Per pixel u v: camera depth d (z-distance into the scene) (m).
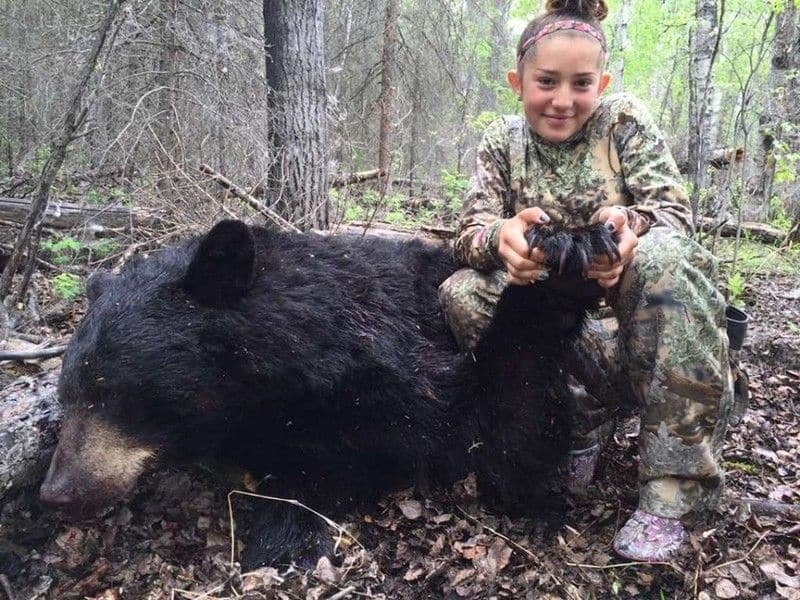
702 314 0.93
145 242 2.08
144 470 1.03
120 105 2.45
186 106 2.66
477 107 7.23
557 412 1.15
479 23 7.09
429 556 1.06
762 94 3.99
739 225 2.48
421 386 1.11
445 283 1.20
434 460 1.17
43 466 1.10
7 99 3.94
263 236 1.17
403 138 5.00
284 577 1.00
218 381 1.02
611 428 1.30
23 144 4.00
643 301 0.95
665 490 0.98
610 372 1.15
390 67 5.01
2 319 1.63
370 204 3.22
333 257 1.17
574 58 1.02
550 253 0.87
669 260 0.93
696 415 0.95
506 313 1.06
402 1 5.73
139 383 0.97
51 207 2.40
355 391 1.08
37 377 1.27
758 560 0.99
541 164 1.15
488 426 1.14
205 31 2.90
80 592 1.00
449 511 1.17
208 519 1.15
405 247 1.33
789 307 2.36
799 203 3.83
